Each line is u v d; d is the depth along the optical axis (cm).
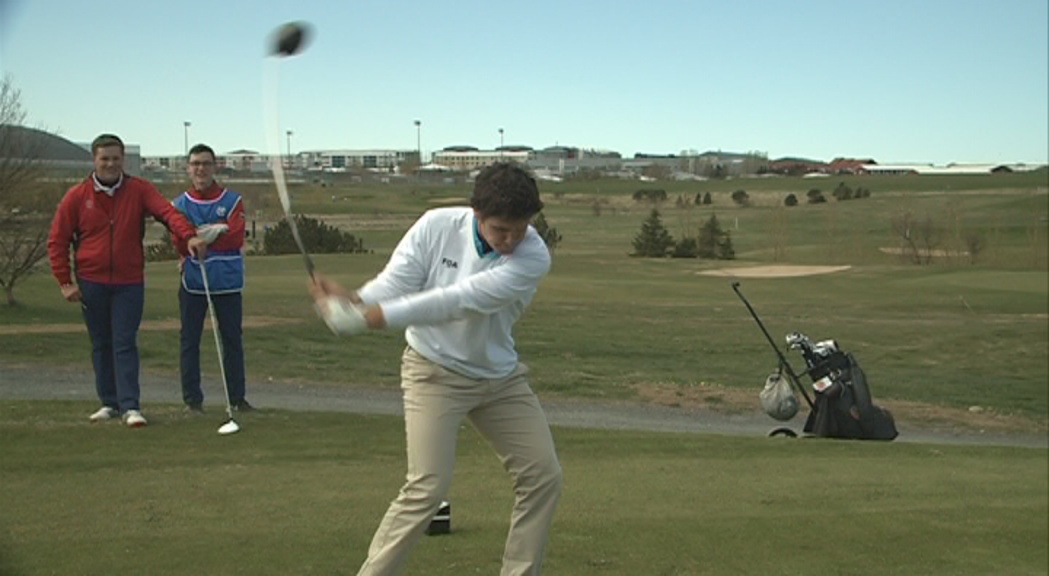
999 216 6719
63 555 495
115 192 786
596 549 554
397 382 1246
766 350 1752
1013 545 620
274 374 1248
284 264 2822
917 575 554
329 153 10956
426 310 393
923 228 4631
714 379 1444
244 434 793
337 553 512
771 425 1149
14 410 840
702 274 3300
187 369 873
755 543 585
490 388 421
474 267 407
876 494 722
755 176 15000
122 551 504
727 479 743
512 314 421
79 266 793
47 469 662
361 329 389
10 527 538
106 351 816
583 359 1570
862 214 7444
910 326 2103
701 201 9000
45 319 1473
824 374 1003
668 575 520
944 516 673
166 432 784
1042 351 1844
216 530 545
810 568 548
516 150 14038
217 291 868
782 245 4959
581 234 6094
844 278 3203
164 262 2653
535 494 433
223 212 863
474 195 396
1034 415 1326
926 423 1251
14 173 1544
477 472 720
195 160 851
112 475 655
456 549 530
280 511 586
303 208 5753
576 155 16600
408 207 5994
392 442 792
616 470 757
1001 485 780
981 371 1666
